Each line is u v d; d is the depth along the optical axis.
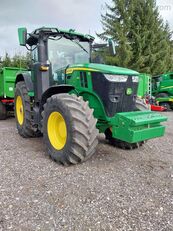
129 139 3.81
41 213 2.76
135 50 23.48
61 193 3.19
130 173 3.83
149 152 4.95
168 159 4.55
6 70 8.40
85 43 5.54
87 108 4.06
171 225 2.57
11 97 8.61
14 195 3.13
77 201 3.01
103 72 4.19
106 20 24.50
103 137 5.95
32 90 5.48
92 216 2.72
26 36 4.98
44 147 5.13
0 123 8.09
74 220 2.65
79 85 4.53
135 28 23.69
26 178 3.61
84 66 4.44
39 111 5.01
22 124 5.80
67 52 5.28
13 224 2.57
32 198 3.06
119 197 3.10
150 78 14.12
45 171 3.87
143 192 3.24
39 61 4.97
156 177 3.71
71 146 3.91
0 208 2.84
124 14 23.69
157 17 25.28
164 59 24.72
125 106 4.40
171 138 6.27
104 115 4.29
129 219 2.67
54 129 4.37
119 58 22.42
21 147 5.12
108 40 5.58
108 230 2.49
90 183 3.46
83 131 3.88
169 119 10.04
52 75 5.10
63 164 4.11
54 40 5.13
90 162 4.25
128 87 4.38
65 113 3.96
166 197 3.12
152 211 2.81
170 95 14.92
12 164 4.15
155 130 4.02
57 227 2.53
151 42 23.83
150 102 13.62
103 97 4.23
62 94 4.28
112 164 4.19
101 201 3.01
